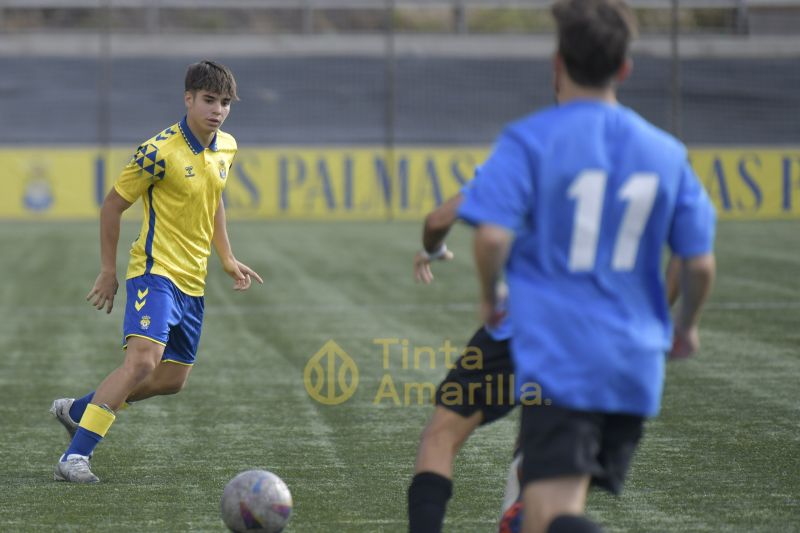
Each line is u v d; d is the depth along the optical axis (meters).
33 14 108.56
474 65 94.19
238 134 89.69
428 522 12.31
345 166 74.62
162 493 16.75
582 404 9.97
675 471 17.88
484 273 9.98
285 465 18.59
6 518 15.36
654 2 94.44
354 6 100.69
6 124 90.25
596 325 10.00
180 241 17.83
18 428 21.67
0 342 32.56
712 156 73.12
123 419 22.39
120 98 92.12
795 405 23.14
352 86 93.69
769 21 93.44
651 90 90.06
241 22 111.31
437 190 74.81
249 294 42.09
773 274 45.94
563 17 10.26
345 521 15.20
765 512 15.55
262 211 74.38
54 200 74.25
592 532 9.59
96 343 32.41
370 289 43.12
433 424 13.08
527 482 10.32
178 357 18.47
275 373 27.55
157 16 106.44
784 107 89.62
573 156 10.05
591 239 10.07
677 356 11.10
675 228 10.35
